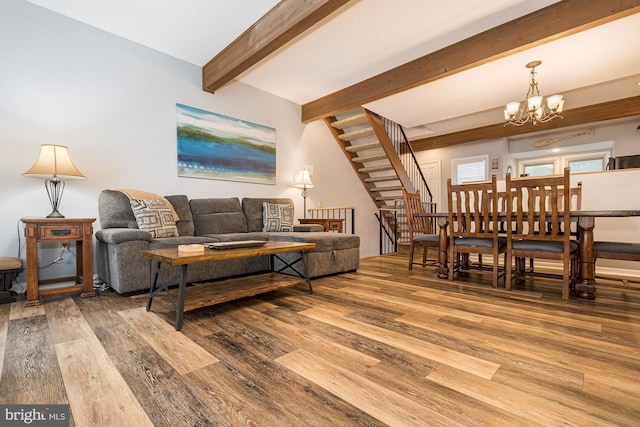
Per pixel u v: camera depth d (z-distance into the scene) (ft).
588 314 6.70
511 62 11.22
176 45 11.00
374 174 20.15
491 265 12.23
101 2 8.75
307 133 17.01
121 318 6.40
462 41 10.43
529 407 3.49
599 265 11.41
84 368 4.33
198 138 12.41
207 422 3.23
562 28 8.50
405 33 10.00
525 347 5.05
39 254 9.12
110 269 8.45
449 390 3.83
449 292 8.63
